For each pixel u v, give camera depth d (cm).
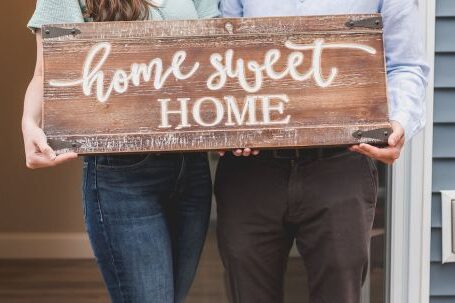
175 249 183
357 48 160
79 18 164
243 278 171
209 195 183
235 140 159
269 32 160
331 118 160
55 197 471
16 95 463
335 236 165
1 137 467
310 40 160
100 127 159
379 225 222
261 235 169
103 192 169
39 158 160
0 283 408
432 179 219
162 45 160
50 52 159
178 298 187
